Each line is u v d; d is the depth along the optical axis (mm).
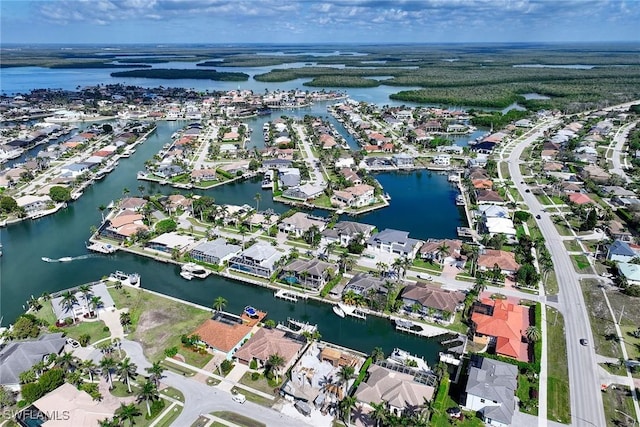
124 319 114688
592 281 136000
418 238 172750
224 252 151500
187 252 155750
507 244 159625
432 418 85438
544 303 124562
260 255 145500
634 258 144250
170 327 115938
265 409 89562
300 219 173375
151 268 151125
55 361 98625
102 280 139625
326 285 133625
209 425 85312
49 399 86750
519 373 97750
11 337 109000
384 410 82250
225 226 178625
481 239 163125
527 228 174250
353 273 142375
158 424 85062
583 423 84688
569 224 178375
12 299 132500
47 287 139125
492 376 92375
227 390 94562
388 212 199750
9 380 93562
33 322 113375
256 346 104000
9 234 178625
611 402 89625
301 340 109062
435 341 113562
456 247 153000
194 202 189250
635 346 106188
